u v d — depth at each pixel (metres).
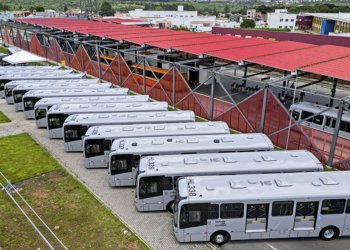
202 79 47.31
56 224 16.48
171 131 21.62
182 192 14.62
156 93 37.53
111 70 44.28
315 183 14.98
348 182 15.18
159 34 52.47
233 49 37.31
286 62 29.28
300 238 15.56
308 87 47.56
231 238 15.00
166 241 15.27
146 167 16.94
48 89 34.16
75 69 53.91
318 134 27.88
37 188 19.95
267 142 19.84
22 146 26.09
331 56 33.03
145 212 17.56
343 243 15.17
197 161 17.41
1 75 41.72
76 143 24.62
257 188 14.77
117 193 19.39
